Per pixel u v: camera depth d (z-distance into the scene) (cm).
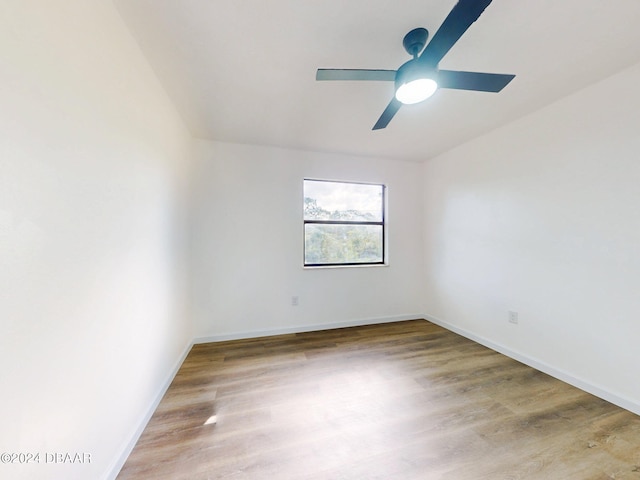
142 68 151
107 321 116
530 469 125
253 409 170
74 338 96
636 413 161
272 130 258
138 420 145
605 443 140
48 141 84
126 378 133
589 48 148
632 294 164
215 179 284
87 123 103
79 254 98
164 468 125
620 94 168
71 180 94
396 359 241
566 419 159
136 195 145
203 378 208
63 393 90
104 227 114
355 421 158
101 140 112
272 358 243
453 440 143
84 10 101
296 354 252
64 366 91
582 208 189
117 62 125
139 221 148
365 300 344
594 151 181
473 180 284
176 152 217
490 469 125
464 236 298
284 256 309
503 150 249
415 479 120
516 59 157
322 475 122
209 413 166
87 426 102
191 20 128
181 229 233
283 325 309
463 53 151
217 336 285
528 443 140
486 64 161
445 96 196
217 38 139
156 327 173
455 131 260
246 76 173
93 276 107
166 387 191
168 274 198
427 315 362
